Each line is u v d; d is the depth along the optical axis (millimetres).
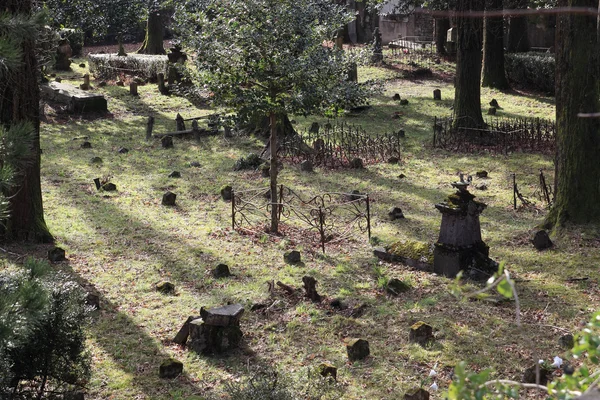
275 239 15078
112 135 24688
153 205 17297
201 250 14305
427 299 11875
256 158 20859
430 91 33625
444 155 22516
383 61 40000
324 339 10672
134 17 36750
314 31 14227
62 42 36281
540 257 13750
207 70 14430
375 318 11289
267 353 10273
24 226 14508
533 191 18453
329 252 14367
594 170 14664
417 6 29812
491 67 34062
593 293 12039
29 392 8219
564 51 14719
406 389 9188
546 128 23812
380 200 17797
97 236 15055
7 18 6492
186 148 23047
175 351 10320
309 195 18250
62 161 21141
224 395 9070
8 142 6594
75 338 8445
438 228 15695
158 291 12344
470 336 10570
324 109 14492
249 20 14086
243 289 12438
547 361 9656
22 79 13969
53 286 8461
